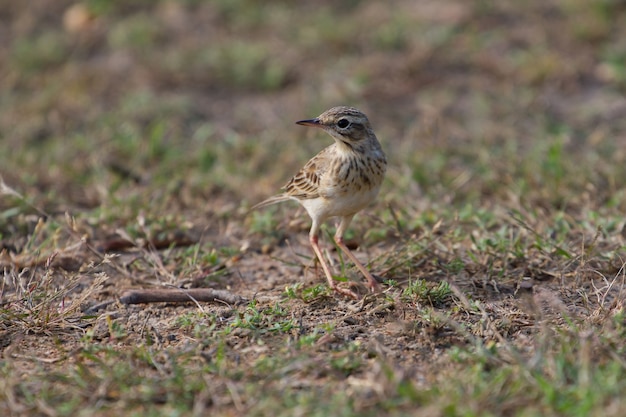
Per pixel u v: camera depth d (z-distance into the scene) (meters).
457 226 13.05
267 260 12.77
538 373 8.55
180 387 8.62
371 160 11.22
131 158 16.78
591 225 12.81
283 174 15.77
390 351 9.56
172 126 18.12
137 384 8.84
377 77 19.56
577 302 10.77
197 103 19.34
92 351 9.63
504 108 18.06
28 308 10.59
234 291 11.67
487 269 11.62
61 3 24.27
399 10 22.33
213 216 14.24
